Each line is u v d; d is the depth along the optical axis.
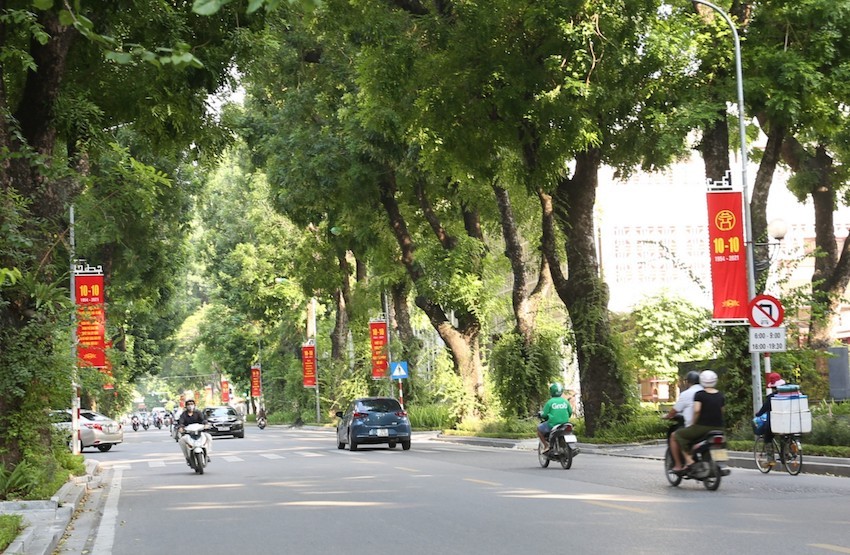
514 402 37.25
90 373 18.69
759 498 14.39
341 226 45.12
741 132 24.48
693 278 26.28
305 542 10.95
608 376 30.78
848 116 31.86
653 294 49.41
